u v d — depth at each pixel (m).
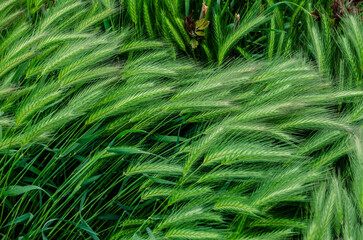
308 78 1.06
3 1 1.10
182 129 1.14
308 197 1.02
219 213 1.02
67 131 1.11
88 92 1.05
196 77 1.12
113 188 1.09
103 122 1.12
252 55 1.20
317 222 0.94
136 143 1.11
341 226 0.97
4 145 0.99
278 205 1.02
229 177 1.00
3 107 1.04
